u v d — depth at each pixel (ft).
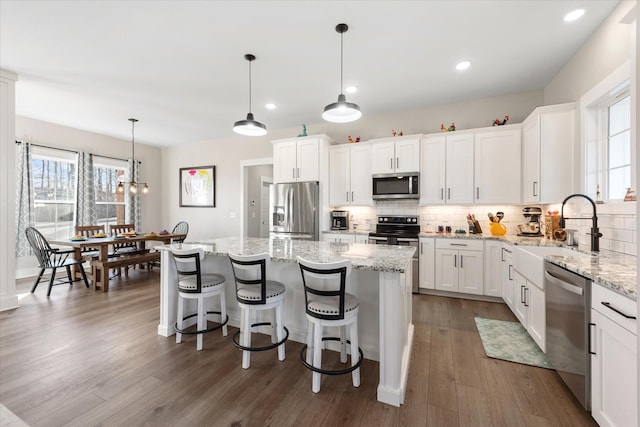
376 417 5.28
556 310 6.17
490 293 11.54
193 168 20.89
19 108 13.89
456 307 11.13
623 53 7.00
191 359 7.26
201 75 10.71
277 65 10.00
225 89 11.94
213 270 9.55
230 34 8.24
